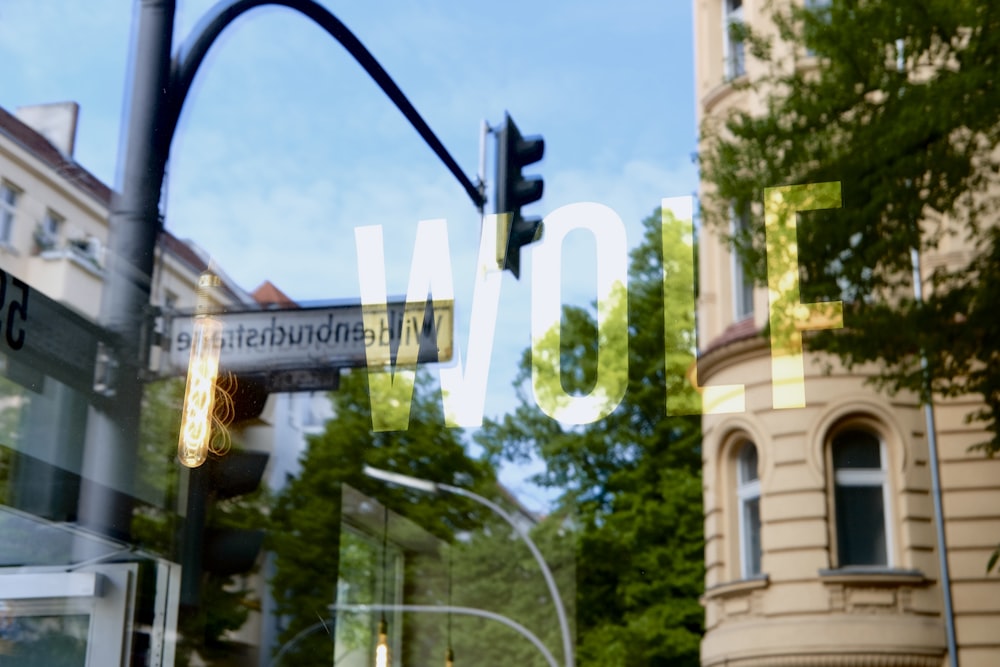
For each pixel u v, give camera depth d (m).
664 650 15.21
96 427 4.47
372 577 13.77
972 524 12.99
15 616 4.47
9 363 4.58
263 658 8.45
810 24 8.00
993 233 7.95
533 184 6.05
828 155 8.10
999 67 7.49
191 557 4.77
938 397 13.03
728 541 14.59
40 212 6.77
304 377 5.00
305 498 11.27
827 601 13.48
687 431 15.09
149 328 4.59
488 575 15.38
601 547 15.57
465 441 15.05
